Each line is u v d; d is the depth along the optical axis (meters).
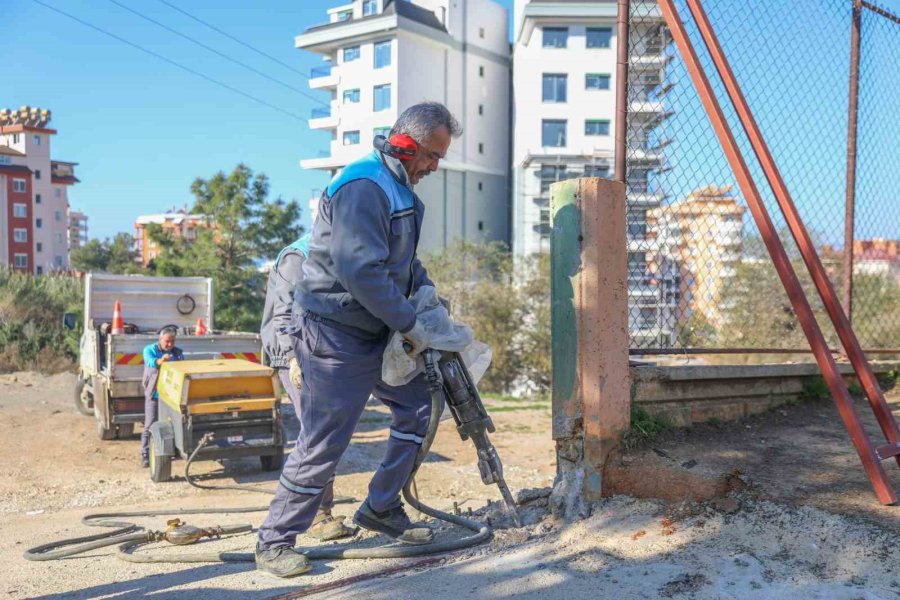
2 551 4.75
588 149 44.44
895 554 2.66
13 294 21.52
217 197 28.05
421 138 3.08
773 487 3.33
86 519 5.61
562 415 3.60
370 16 45.50
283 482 3.24
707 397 4.34
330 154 48.22
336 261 2.92
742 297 7.07
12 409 12.12
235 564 3.51
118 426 9.80
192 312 11.81
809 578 2.60
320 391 3.14
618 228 3.58
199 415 7.62
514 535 3.43
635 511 3.36
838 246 5.88
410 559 3.33
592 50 44.59
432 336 3.16
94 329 10.30
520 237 44.38
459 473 7.81
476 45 49.03
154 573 3.47
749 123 3.96
